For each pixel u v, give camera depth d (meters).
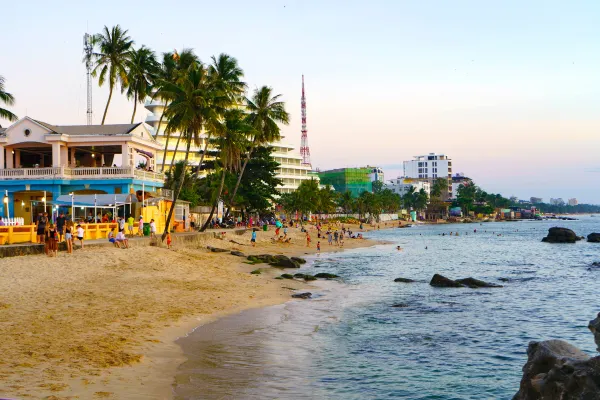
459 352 16.31
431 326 20.17
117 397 10.38
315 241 81.75
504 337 18.47
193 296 24.19
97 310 18.98
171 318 18.97
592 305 25.28
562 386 7.06
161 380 11.92
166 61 64.69
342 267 45.66
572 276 38.47
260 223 101.75
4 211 51.44
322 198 135.62
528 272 41.84
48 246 30.16
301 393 11.98
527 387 7.73
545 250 70.44
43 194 51.69
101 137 52.91
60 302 19.83
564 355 7.68
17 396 9.77
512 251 68.62
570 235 90.62
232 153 63.06
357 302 25.66
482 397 12.25
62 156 52.84
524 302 26.11
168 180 72.75
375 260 53.16
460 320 21.41
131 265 31.81
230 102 53.84
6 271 25.08
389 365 14.70
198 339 16.45
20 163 55.44
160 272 30.91
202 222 76.12
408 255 60.47
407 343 17.36
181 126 47.91
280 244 69.12
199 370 13.07
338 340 17.56
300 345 16.58
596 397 6.66
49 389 10.37
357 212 196.75
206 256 43.41
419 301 26.19
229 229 73.12
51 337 14.56
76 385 10.84
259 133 68.38
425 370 14.31
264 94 70.38
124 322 17.50
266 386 12.26
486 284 31.94
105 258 31.80
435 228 179.00
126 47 62.84
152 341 15.45
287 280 33.56
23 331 15.01
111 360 12.90
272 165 88.81
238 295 25.69
